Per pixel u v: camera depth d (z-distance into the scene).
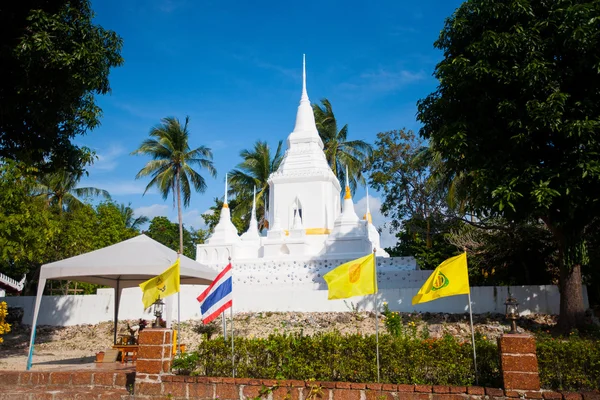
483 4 16.98
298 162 36.66
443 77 17.72
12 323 26.20
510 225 24.03
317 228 34.88
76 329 25.19
